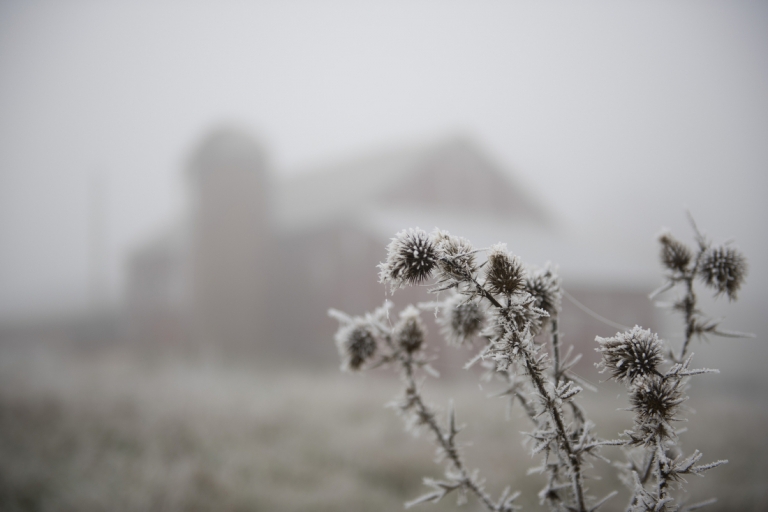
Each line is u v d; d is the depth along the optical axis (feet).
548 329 4.26
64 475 20.10
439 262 3.36
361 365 4.74
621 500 14.85
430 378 42.93
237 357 68.64
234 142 77.30
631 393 3.16
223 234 76.48
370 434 25.66
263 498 18.62
